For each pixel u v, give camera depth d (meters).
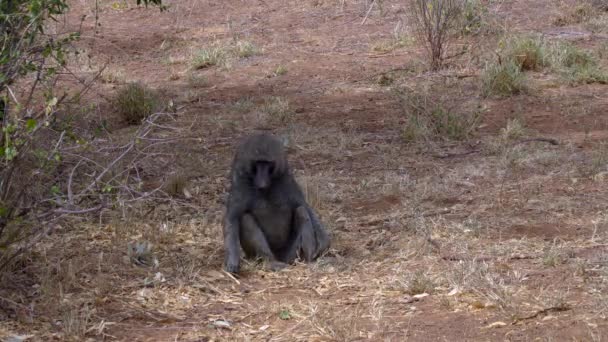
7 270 7.67
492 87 15.07
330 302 7.56
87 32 21.06
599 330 6.75
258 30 20.89
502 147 12.20
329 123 13.98
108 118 14.23
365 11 21.61
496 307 7.26
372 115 14.38
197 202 10.57
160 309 7.45
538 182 10.74
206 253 8.87
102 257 8.45
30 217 7.90
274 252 9.00
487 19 18.80
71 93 15.96
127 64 18.92
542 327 6.87
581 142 12.45
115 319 7.19
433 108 13.76
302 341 6.79
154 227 9.44
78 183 9.95
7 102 7.47
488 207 9.95
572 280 7.79
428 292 7.66
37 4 7.45
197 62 18.33
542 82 15.69
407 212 9.91
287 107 14.78
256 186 8.38
